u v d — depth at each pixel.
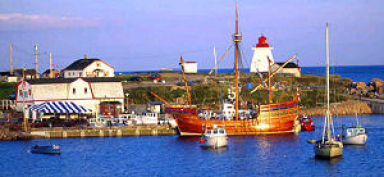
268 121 119.00
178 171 83.56
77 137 118.56
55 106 129.88
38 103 135.25
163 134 121.88
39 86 136.88
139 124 127.31
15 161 92.75
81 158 94.69
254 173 81.12
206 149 102.06
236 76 123.56
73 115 132.62
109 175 81.62
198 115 122.94
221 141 102.88
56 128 119.75
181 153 98.06
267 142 108.75
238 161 90.06
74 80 140.25
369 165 84.94
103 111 139.00
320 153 90.69
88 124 124.75
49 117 126.06
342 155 92.56
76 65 188.00
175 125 125.19
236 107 119.38
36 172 84.31
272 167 85.06
